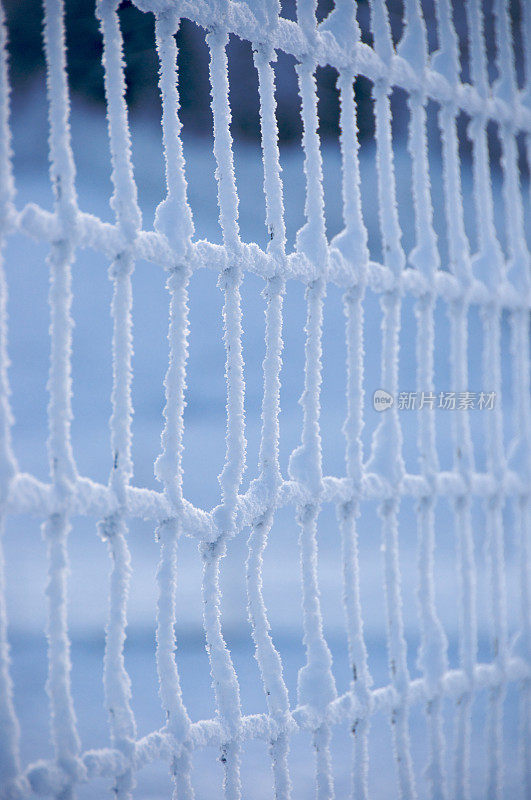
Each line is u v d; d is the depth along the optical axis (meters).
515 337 2.40
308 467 2.21
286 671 3.34
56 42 2.08
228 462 2.17
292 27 2.21
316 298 2.22
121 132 2.11
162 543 2.13
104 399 8.26
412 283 2.28
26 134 9.67
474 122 2.37
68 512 2.07
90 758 2.08
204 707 2.86
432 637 2.29
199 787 2.55
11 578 4.65
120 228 2.11
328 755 2.20
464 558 2.32
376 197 9.02
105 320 9.16
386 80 2.28
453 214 2.34
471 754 2.65
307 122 2.22
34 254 9.73
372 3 2.28
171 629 2.13
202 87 8.65
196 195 9.68
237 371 2.17
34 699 2.95
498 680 2.34
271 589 4.71
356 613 2.23
